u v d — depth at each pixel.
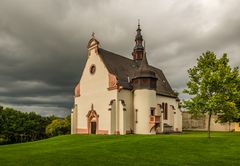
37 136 111.56
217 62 32.81
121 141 31.78
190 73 33.56
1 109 95.06
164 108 59.28
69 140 38.78
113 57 55.47
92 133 51.16
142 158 20.92
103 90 50.34
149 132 49.28
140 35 64.75
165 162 19.41
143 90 50.09
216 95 31.38
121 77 51.62
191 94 33.00
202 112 32.72
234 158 21.14
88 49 54.78
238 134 46.25
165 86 65.00
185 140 31.53
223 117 36.50
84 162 19.22
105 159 20.41
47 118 120.06
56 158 20.89
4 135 91.31
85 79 54.88
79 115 55.22
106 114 48.62
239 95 32.38
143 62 52.03
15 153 26.42
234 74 32.56
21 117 104.19
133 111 50.62
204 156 21.98
